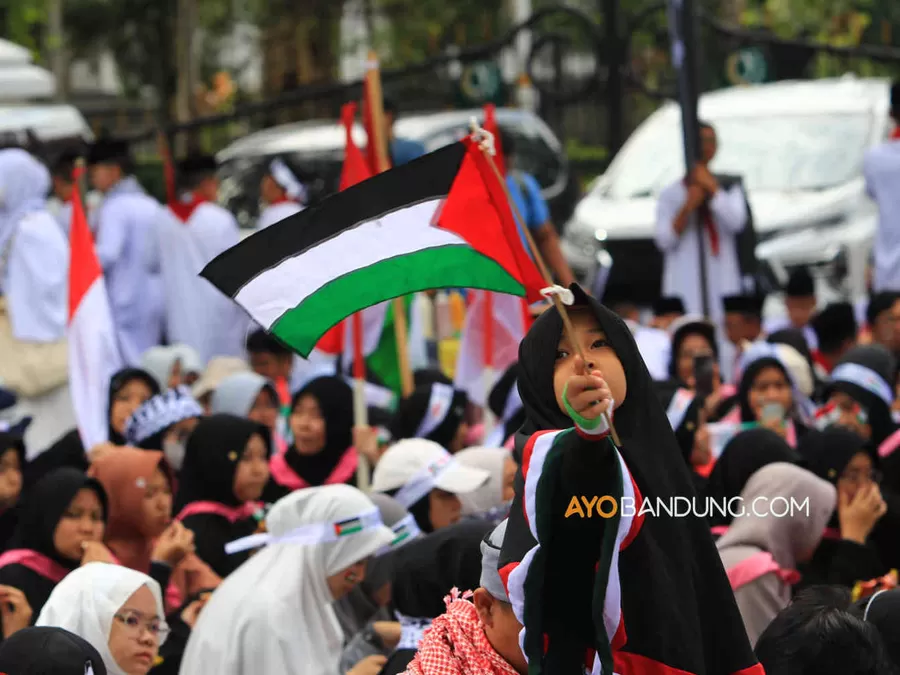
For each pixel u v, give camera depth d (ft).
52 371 66.90
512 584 19.30
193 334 75.92
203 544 40.45
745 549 33.86
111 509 38.70
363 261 25.41
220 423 41.47
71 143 85.81
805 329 66.54
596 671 19.63
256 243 25.18
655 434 19.61
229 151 96.53
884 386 49.14
